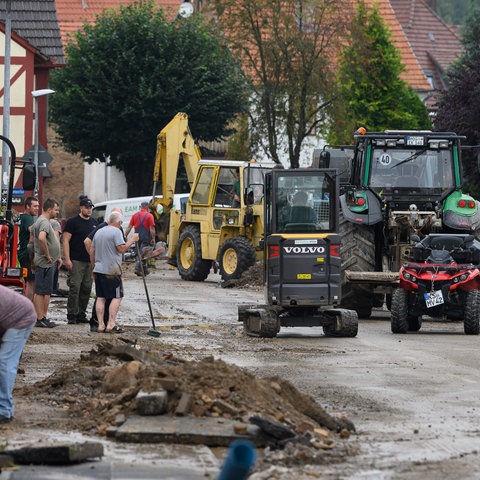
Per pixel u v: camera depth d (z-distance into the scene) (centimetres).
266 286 4644
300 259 4528
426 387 3128
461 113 11331
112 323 4494
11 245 3475
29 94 10019
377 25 15575
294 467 2111
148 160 13475
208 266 8306
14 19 10888
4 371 2439
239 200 8044
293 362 3650
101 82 12912
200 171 8319
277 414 2420
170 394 2491
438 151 5719
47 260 4588
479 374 3419
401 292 4759
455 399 2922
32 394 2817
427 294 4731
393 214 5525
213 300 6369
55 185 16300
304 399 2558
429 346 4234
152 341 4125
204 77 12862
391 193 5653
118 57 12794
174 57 12812
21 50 10006
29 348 3866
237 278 7694
